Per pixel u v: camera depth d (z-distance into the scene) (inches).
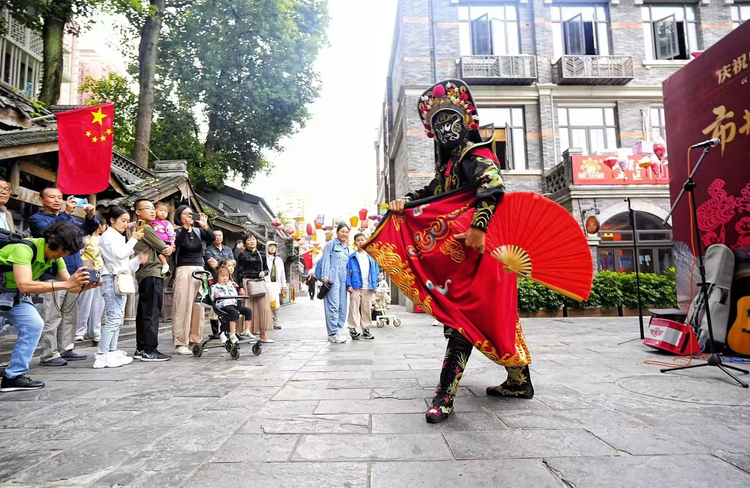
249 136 750.5
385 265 113.3
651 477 64.0
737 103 184.2
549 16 585.6
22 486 64.3
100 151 229.3
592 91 570.9
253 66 705.0
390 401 111.9
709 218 196.7
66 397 122.4
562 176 523.8
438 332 304.7
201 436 86.1
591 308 426.6
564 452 74.5
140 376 153.5
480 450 76.2
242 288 253.8
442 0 579.2
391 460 72.3
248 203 878.4
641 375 142.1
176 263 219.5
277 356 198.7
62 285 121.8
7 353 197.5
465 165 102.2
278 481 64.9
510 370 112.7
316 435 85.5
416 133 561.9
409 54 571.8
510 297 103.8
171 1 614.5
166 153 671.8
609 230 521.0
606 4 595.5
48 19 442.3
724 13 592.7
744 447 75.8
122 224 178.4
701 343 186.5
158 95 668.7
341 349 219.8
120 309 180.7
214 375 153.1
